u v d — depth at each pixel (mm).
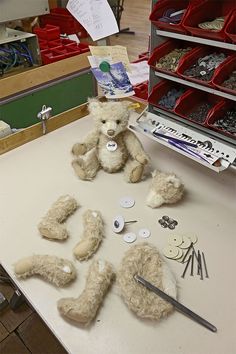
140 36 4000
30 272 732
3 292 1361
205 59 907
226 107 910
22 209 925
